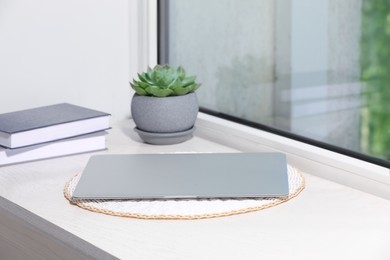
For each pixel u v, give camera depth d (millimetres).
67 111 1983
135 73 2234
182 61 2252
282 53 2035
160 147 1967
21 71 2053
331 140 1973
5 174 1776
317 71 1971
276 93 2064
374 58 1859
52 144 1877
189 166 1737
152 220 1498
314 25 1957
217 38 2156
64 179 1745
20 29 2029
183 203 1560
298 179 1697
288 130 2059
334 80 1941
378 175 1645
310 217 1509
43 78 2088
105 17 2152
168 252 1362
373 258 1333
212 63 2178
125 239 1419
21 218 1600
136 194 1579
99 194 1586
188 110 1960
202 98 2229
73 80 2135
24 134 1833
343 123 1943
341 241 1399
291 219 1497
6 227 1807
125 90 2229
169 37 2268
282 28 2023
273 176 1663
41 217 1532
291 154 1851
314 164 1792
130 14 2193
